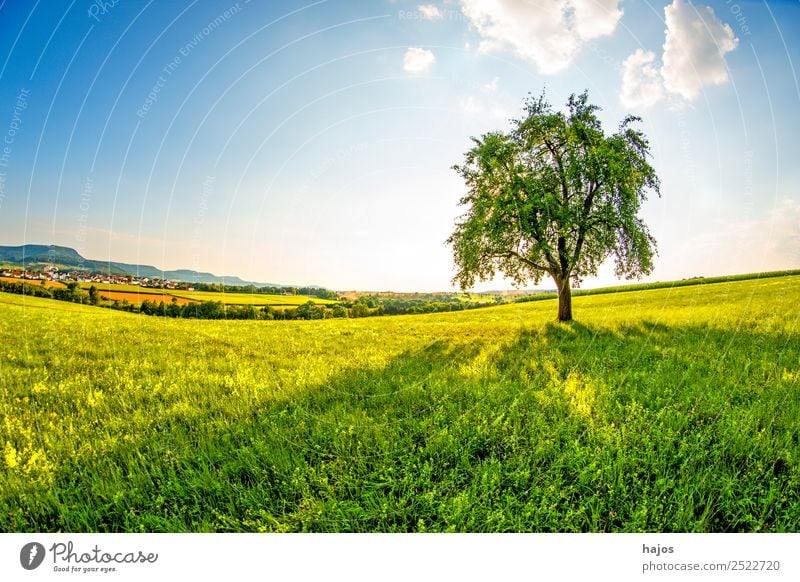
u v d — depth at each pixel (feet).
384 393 20.97
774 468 13.47
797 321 36.70
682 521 11.48
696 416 16.69
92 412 17.80
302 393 20.77
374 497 12.53
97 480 12.93
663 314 51.01
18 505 12.25
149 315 55.42
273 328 50.08
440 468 13.91
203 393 20.71
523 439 15.28
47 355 27.96
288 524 11.83
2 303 49.29
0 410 17.97
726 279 139.33
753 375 21.20
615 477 12.66
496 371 24.27
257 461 13.94
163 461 13.98
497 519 11.61
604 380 21.61
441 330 48.52
